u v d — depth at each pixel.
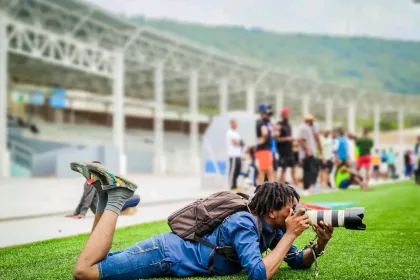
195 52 32.16
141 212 8.36
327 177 15.39
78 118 47.91
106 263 2.98
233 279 3.17
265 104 10.83
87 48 25.20
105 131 45.09
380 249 4.45
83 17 24.17
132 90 47.25
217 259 3.14
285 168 12.69
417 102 51.44
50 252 4.59
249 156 13.51
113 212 3.01
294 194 3.09
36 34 22.05
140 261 3.07
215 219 3.12
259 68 36.19
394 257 4.08
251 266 2.86
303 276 3.40
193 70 34.00
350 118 47.09
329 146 15.36
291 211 3.06
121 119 27.12
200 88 45.66
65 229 6.25
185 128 55.75
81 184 17.12
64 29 25.89
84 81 42.53
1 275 3.62
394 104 52.09
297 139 12.93
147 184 18.44
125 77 40.31
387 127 78.75
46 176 25.27
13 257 4.35
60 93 45.19
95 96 49.78
